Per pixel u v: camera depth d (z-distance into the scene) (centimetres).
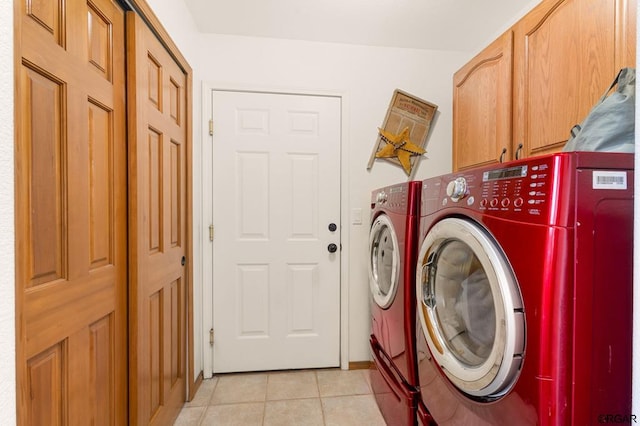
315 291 210
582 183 65
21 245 61
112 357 106
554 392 64
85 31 90
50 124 77
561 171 65
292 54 204
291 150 206
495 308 76
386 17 180
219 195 200
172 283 153
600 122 79
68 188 83
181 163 165
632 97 76
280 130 204
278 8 172
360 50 210
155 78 132
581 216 64
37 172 73
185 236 171
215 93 198
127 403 114
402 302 136
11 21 58
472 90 166
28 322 70
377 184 213
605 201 65
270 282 206
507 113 138
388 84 212
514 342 71
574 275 64
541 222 66
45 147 75
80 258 88
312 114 207
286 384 193
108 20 102
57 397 80
